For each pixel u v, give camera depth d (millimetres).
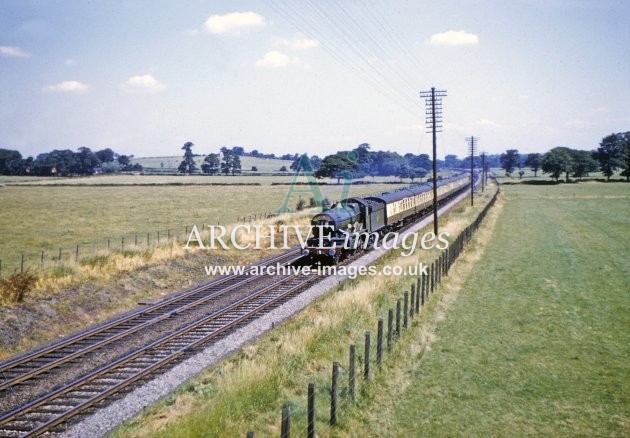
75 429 10414
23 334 17016
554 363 14516
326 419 10766
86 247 35750
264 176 187500
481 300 21672
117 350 15383
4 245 36625
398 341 15789
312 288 23172
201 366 14047
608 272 26875
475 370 14062
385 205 39625
